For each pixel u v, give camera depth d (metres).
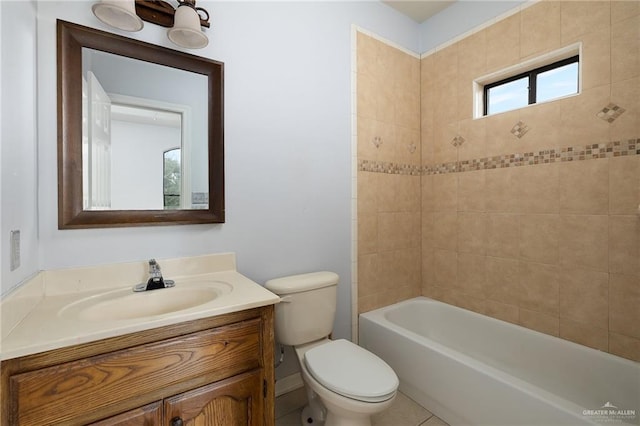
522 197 1.85
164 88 1.37
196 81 1.44
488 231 2.02
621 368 1.43
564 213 1.67
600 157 1.54
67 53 1.15
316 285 1.63
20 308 0.90
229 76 1.53
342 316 2.01
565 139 1.66
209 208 1.48
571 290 1.65
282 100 1.71
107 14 1.13
